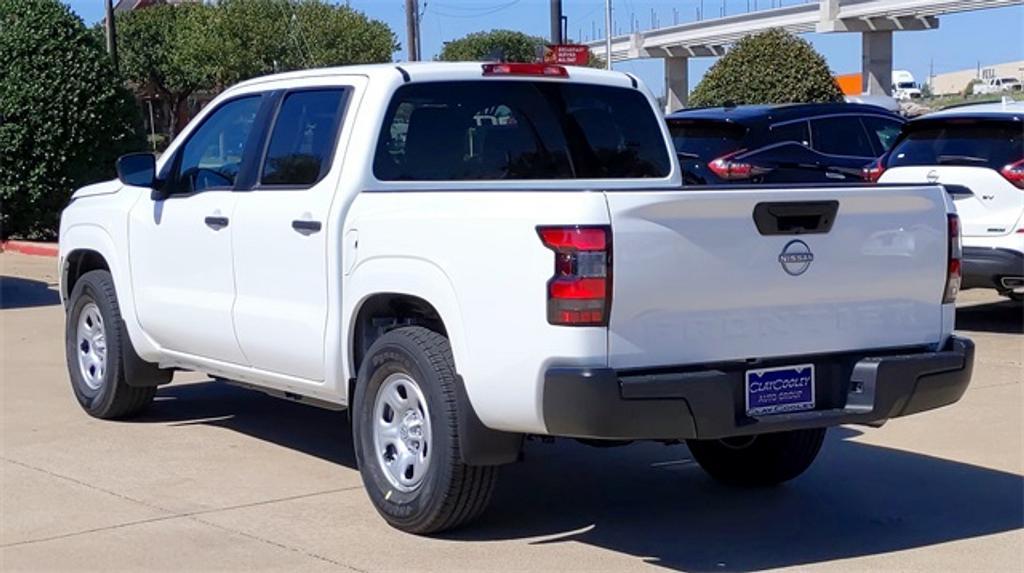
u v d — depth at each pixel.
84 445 8.22
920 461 7.99
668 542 6.42
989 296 14.95
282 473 7.58
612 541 6.42
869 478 7.63
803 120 14.64
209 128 7.98
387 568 5.96
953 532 6.61
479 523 6.67
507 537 6.45
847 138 14.84
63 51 19.97
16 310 14.03
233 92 7.88
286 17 54.34
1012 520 6.81
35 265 18.19
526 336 5.64
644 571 5.98
